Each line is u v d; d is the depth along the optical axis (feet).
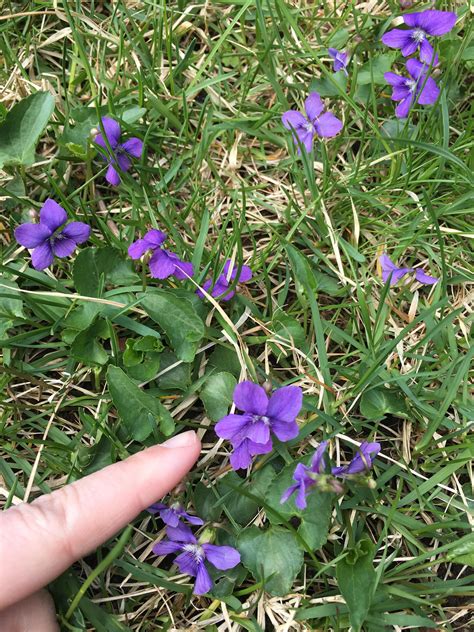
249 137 0.72
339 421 0.59
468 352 0.58
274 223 0.67
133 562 0.55
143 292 0.58
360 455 0.51
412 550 0.57
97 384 0.58
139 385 0.59
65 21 0.74
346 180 0.68
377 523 0.58
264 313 0.62
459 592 0.54
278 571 0.53
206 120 0.69
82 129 0.66
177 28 0.74
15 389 0.60
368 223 0.67
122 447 0.56
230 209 0.63
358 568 0.51
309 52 0.72
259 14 0.69
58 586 0.53
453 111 0.73
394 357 0.62
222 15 0.75
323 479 0.47
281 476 0.55
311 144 0.66
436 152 0.63
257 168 0.71
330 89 0.71
